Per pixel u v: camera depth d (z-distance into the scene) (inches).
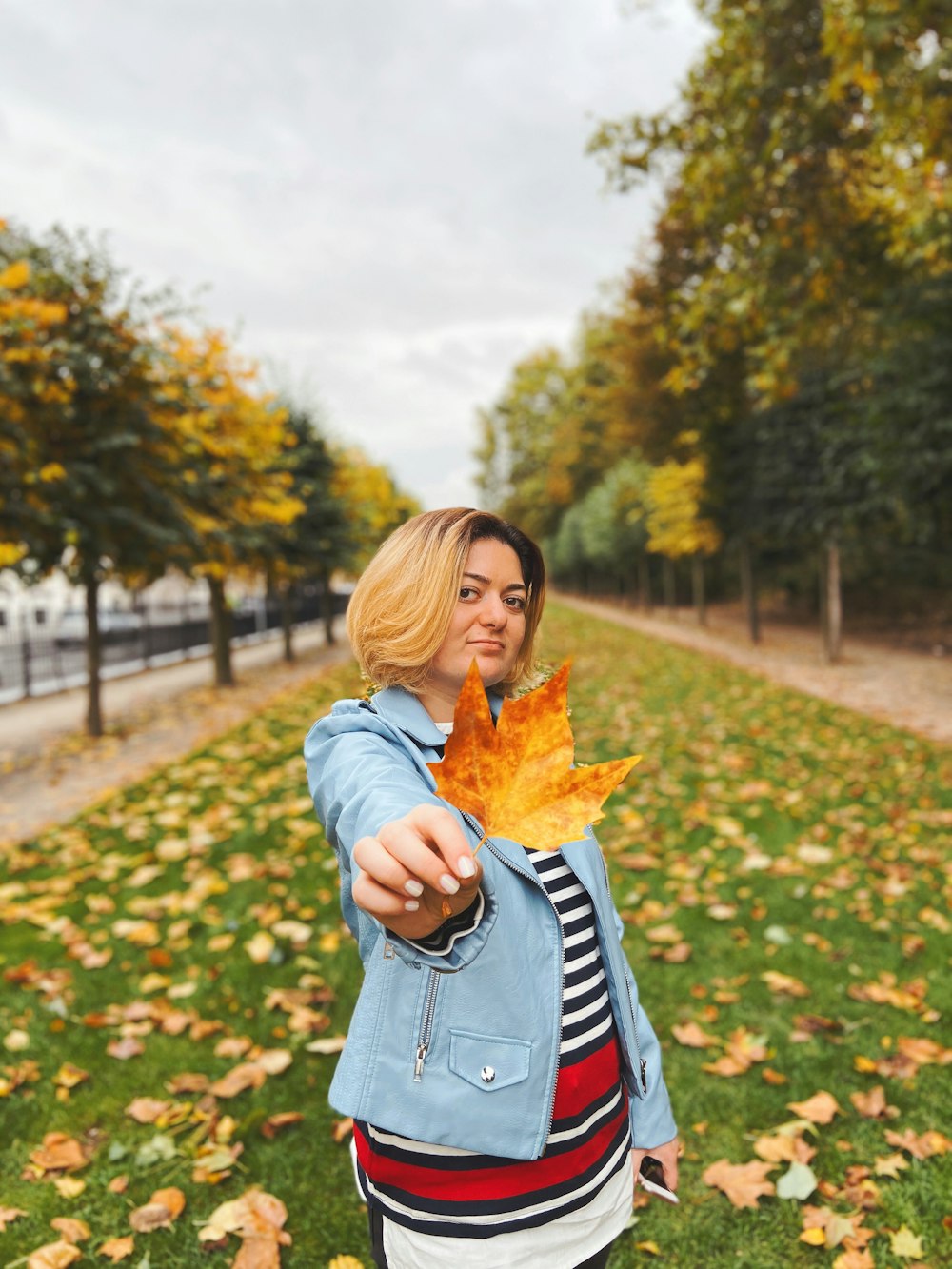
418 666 45.2
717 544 858.1
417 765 42.5
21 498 324.8
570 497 1921.8
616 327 883.4
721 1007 128.3
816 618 1041.5
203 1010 130.8
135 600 953.5
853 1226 85.1
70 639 653.9
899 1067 110.9
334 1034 123.9
